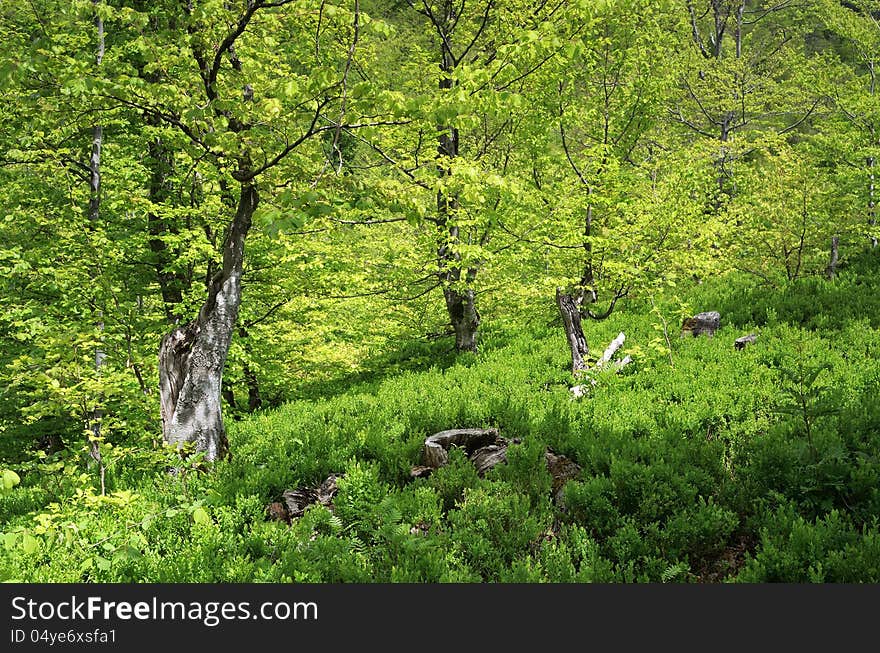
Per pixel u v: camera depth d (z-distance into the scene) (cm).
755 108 2445
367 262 1672
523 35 869
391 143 1320
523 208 1633
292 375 1742
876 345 1115
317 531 609
